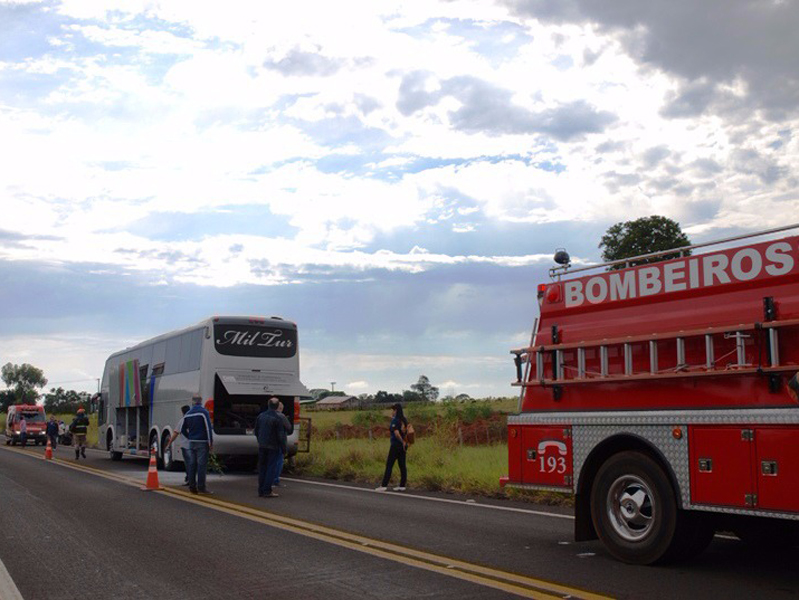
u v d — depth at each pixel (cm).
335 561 865
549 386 935
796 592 690
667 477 793
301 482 1919
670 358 810
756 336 732
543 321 966
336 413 7288
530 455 947
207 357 2178
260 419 1556
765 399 720
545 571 791
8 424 5256
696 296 801
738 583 727
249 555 910
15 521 1206
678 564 815
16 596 731
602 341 877
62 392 14550
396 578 775
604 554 882
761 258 748
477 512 1259
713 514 798
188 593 735
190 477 1642
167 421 2408
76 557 913
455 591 717
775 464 702
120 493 1628
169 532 1087
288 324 2278
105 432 3128
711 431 755
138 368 2719
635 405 837
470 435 3234
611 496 845
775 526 823
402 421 1708
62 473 2252
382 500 1459
